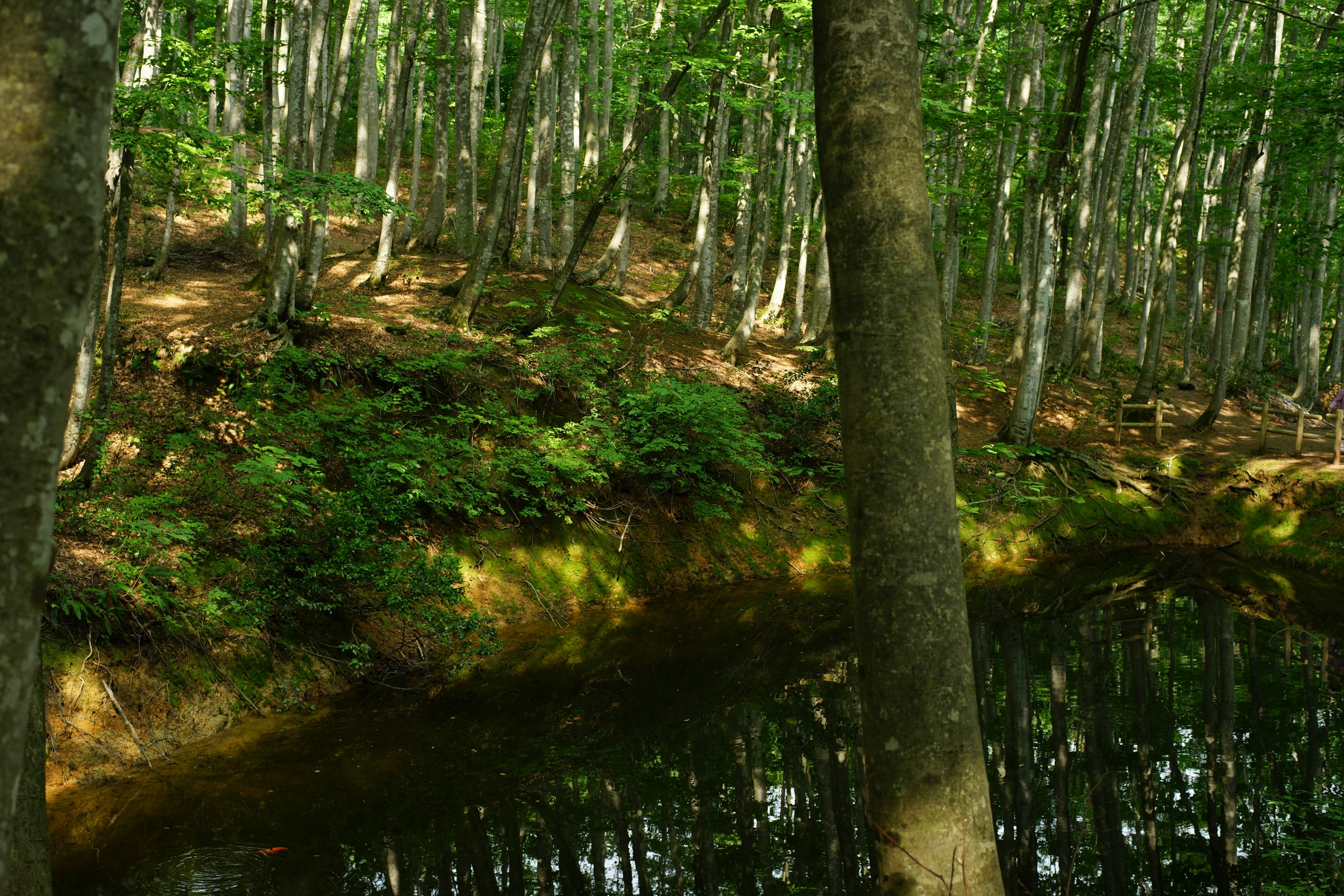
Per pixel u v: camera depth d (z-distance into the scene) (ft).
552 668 32.53
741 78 54.13
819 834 20.70
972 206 75.00
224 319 38.96
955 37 69.46
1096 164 81.41
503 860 19.16
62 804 20.02
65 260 5.75
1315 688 31.37
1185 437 62.49
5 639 5.57
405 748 25.07
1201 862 19.15
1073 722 28.04
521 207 85.81
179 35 58.03
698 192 89.97
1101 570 50.57
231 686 25.32
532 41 45.68
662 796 22.71
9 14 5.64
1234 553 53.47
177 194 36.63
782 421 50.62
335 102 40.04
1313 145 59.67
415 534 34.58
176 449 30.37
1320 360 92.22
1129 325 93.56
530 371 43.65
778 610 40.98
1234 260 75.20
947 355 19.54
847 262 10.70
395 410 37.96
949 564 10.52
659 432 44.70
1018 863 19.20
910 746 10.33
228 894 17.29
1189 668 33.83
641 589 41.45
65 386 5.86
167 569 24.90
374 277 50.47
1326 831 20.58
